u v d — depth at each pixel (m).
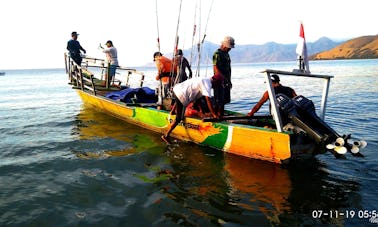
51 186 5.73
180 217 4.52
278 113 5.94
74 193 5.41
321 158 6.72
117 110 10.65
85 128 10.27
